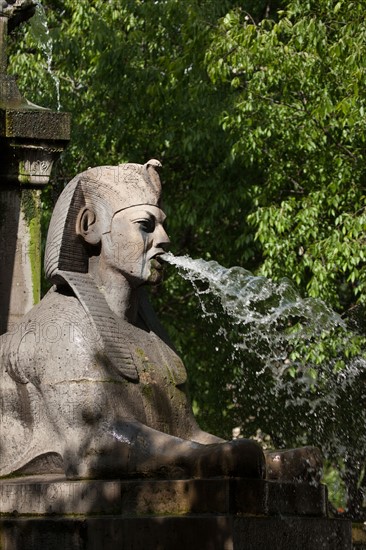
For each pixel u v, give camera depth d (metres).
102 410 8.02
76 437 8.01
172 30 19.72
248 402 17.84
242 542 7.27
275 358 17.44
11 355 8.40
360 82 16.28
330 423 17.00
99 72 19.56
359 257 16.70
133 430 7.93
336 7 16.77
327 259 16.91
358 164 17.34
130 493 7.54
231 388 18.44
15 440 8.34
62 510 7.66
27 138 10.16
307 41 16.91
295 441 17.31
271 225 17.38
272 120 17.45
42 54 19.78
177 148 19.81
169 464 7.71
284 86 17.17
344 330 16.52
